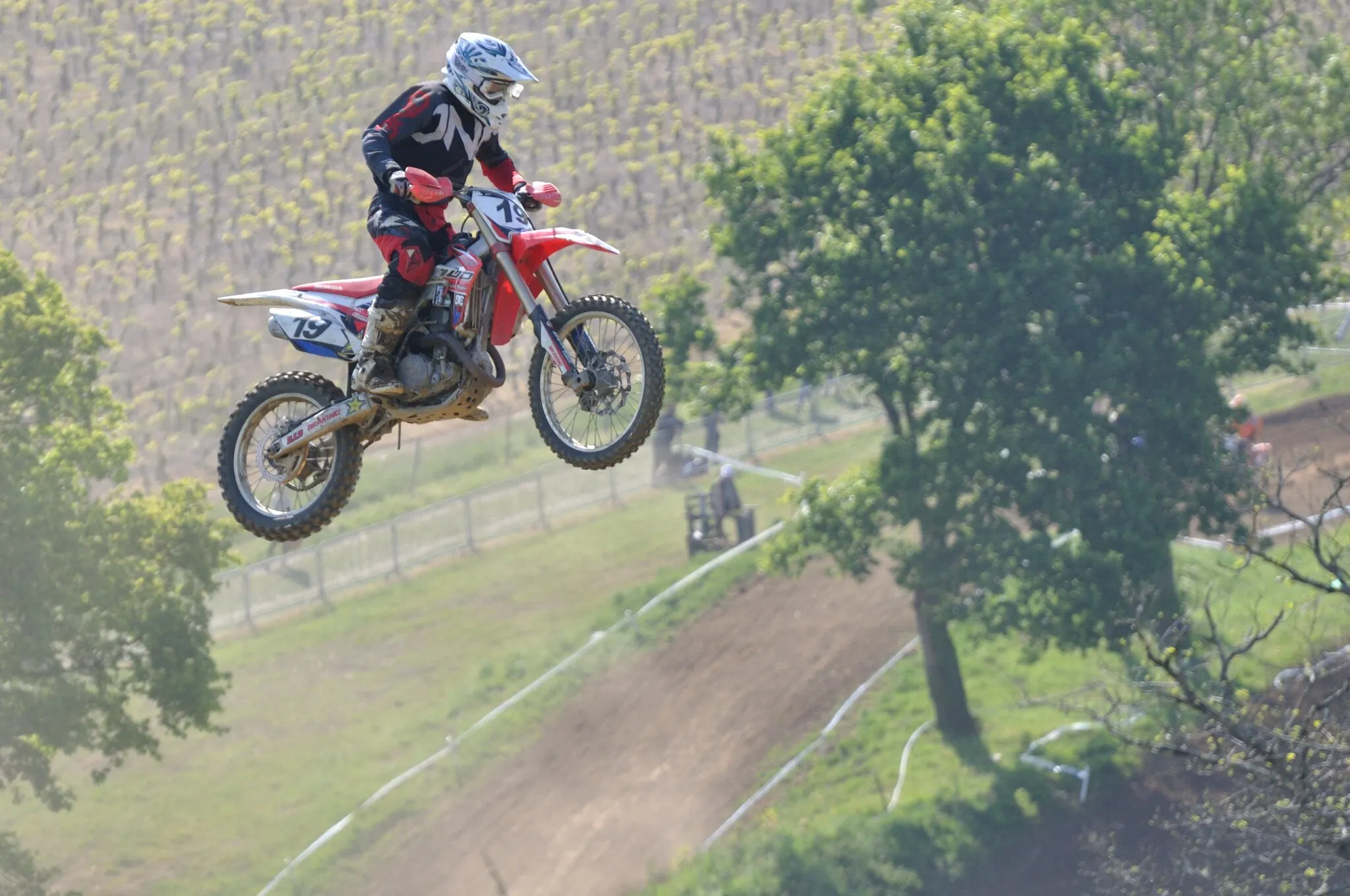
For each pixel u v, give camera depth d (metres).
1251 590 116.88
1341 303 168.25
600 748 119.38
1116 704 71.81
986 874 95.94
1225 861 70.12
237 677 137.75
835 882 95.44
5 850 90.88
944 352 101.81
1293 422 148.00
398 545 157.62
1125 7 117.94
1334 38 121.81
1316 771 59.50
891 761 111.19
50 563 85.56
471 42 29.34
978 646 105.88
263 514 32.34
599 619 138.12
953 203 103.19
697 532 148.00
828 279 105.38
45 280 90.94
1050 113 105.62
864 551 109.56
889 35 115.88
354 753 123.38
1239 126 117.88
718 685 125.38
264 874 109.12
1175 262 102.31
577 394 29.94
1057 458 100.81
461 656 136.12
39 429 90.81
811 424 173.25
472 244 29.34
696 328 111.88
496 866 107.50
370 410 30.53
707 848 105.31
